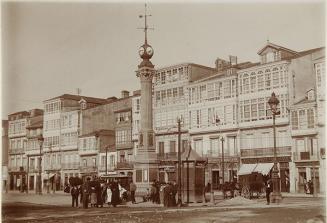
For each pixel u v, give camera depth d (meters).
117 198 29.38
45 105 72.56
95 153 65.88
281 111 47.38
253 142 49.75
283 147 46.41
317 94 43.44
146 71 36.50
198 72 58.28
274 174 27.84
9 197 40.28
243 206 26.50
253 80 50.25
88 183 28.58
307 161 44.16
